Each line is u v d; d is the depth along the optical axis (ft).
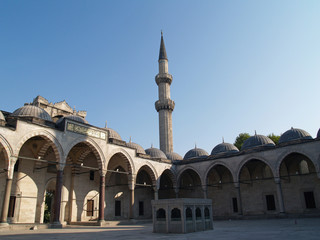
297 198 123.65
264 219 110.93
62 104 155.84
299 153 116.88
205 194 135.54
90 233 62.85
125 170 133.39
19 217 96.99
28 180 102.32
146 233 60.08
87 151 117.80
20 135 82.74
